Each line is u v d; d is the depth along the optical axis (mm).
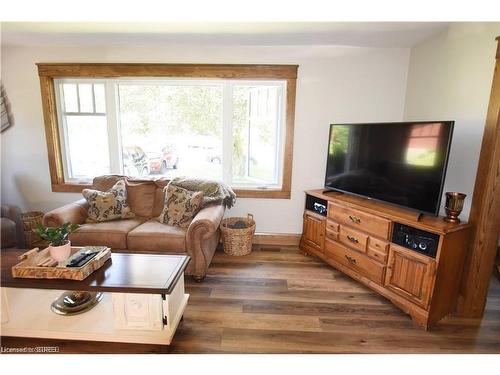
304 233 3227
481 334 1993
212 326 2041
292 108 3273
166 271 1855
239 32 2676
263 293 2461
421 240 2033
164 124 3516
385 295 2326
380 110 3270
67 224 1961
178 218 2797
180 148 3568
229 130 3436
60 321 1839
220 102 3436
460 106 2361
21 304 1997
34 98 3412
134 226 2832
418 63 2967
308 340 1925
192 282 2625
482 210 1995
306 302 2342
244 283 2617
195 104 3453
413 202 2252
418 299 2068
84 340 1861
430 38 2762
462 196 1994
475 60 2209
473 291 2117
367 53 3158
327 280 2691
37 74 3346
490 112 1906
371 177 2600
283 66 3182
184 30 2645
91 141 3602
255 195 3498
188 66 3215
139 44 3148
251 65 3189
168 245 2588
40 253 1966
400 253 2178
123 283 1696
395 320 2135
